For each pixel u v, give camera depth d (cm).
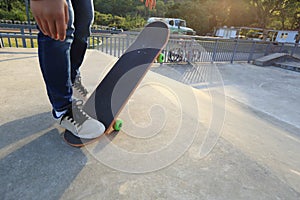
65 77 78
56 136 90
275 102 337
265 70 634
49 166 72
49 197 60
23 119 102
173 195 65
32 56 255
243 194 67
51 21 54
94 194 62
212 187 69
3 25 381
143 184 68
